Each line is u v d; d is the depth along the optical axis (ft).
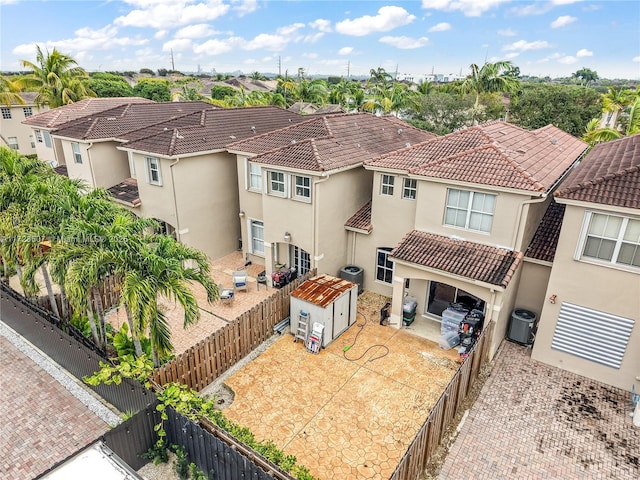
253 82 396.37
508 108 184.14
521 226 48.14
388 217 61.93
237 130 81.82
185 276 40.47
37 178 53.31
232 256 80.18
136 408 37.47
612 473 35.22
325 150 62.28
